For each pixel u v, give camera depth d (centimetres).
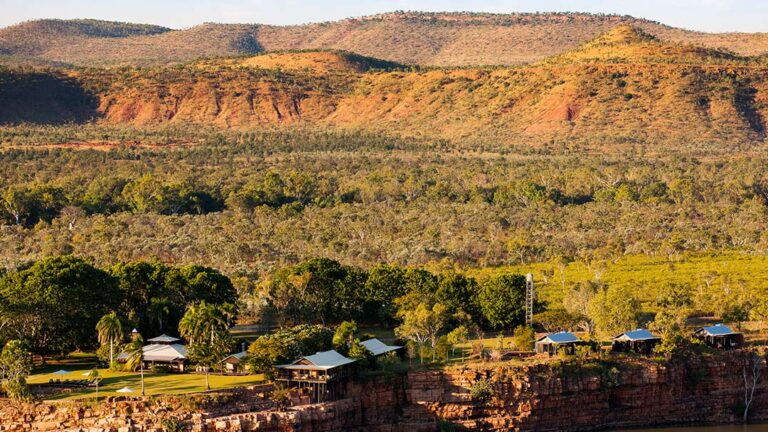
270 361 14538
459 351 17012
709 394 16875
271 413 13662
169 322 17225
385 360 15600
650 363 16425
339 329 16138
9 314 15738
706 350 17162
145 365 15412
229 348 15450
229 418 13438
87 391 14050
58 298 16012
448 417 15175
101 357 15712
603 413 16088
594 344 16762
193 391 13925
